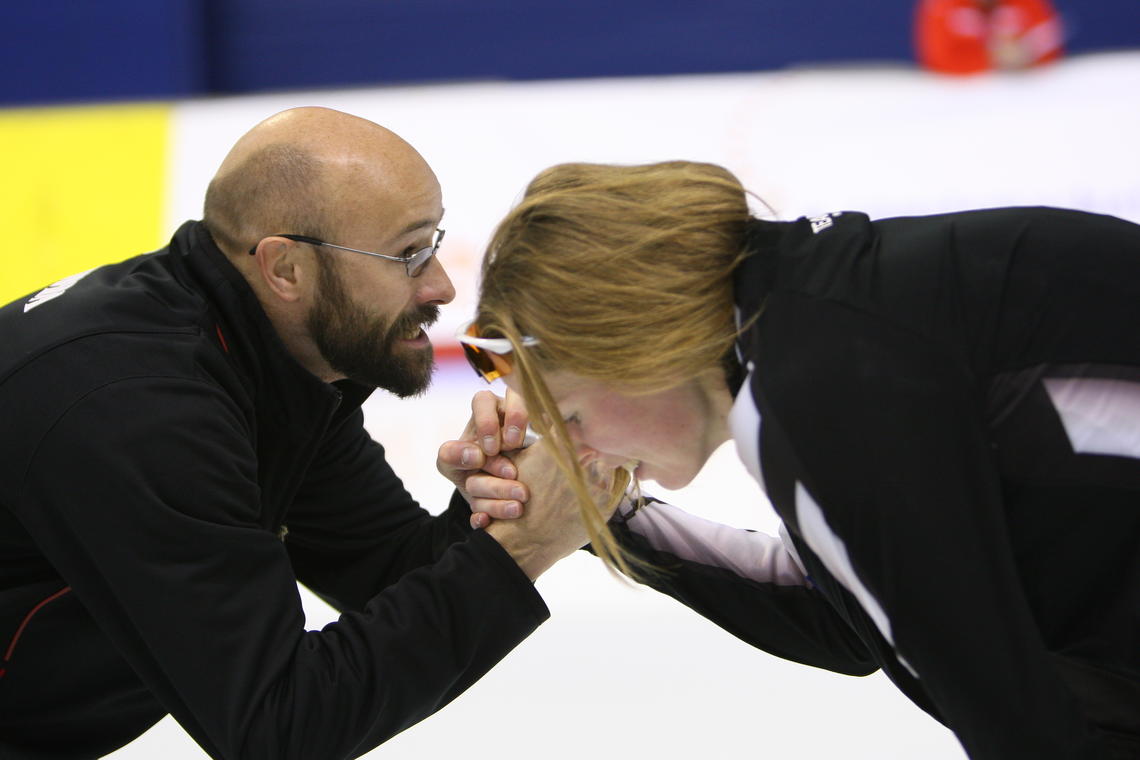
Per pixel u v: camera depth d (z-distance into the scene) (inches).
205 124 515.2
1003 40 496.4
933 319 119.3
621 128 490.9
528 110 501.0
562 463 129.7
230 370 178.5
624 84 519.8
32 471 164.2
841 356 116.7
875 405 114.4
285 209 185.9
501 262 128.8
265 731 156.6
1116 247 125.6
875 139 477.7
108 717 195.9
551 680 277.9
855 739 246.5
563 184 129.4
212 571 161.2
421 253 194.5
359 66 548.4
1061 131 471.2
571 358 124.3
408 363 199.5
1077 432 118.9
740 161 474.9
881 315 119.0
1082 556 123.3
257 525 173.3
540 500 177.5
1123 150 462.3
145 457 161.2
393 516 228.1
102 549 161.8
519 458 184.2
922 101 490.6
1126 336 120.1
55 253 472.7
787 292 121.6
